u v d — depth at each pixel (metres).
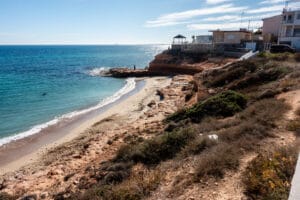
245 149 8.09
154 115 22.38
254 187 5.83
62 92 38.22
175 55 59.06
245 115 12.20
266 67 22.73
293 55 26.56
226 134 9.81
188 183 6.93
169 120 17.95
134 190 7.27
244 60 28.16
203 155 8.45
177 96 30.30
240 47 48.81
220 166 7.17
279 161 6.51
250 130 9.50
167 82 45.22
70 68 75.62
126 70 60.97
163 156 10.15
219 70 28.67
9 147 17.41
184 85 36.56
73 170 12.55
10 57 122.75
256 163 6.74
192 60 53.28
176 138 10.77
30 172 13.52
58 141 18.47
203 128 12.14
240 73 24.34
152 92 36.34
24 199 9.59
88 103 31.14
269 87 17.09
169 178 7.77
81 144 17.17
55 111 27.16
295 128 8.93
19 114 25.64
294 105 11.76
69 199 8.37
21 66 78.50
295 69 19.72
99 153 14.55
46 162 14.70
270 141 8.32
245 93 18.55
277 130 9.17
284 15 44.22
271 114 10.61
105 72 62.88
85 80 51.91
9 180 12.67
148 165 9.71
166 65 56.88
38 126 22.00
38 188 10.95
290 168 6.13
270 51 34.91
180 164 8.54
